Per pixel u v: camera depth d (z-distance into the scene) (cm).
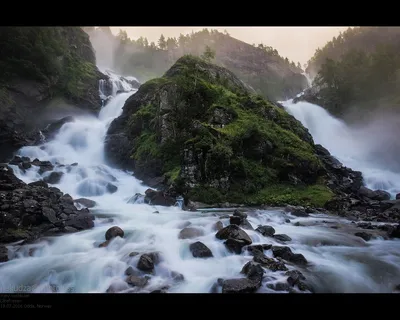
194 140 2631
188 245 1260
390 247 1388
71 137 4266
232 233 1311
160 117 3341
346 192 3105
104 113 5606
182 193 2486
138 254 1141
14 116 4234
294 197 2597
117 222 1747
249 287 908
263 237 1439
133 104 4281
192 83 3475
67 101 5444
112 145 3916
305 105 7088
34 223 1612
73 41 7019
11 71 4719
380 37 14838
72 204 2047
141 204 2416
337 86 7688
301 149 3120
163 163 3089
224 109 3172
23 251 1240
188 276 1038
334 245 1413
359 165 4831
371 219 2081
